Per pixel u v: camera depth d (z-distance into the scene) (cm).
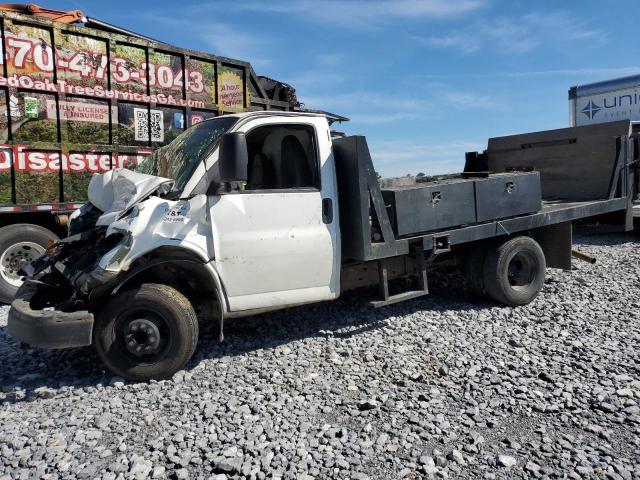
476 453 309
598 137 729
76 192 698
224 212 441
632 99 1398
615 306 589
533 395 378
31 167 660
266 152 476
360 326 545
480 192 573
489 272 595
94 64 702
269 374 427
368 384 407
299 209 473
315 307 610
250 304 458
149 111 764
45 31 659
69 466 302
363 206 491
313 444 321
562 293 650
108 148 720
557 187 786
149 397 394
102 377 436
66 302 427
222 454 311
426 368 435
